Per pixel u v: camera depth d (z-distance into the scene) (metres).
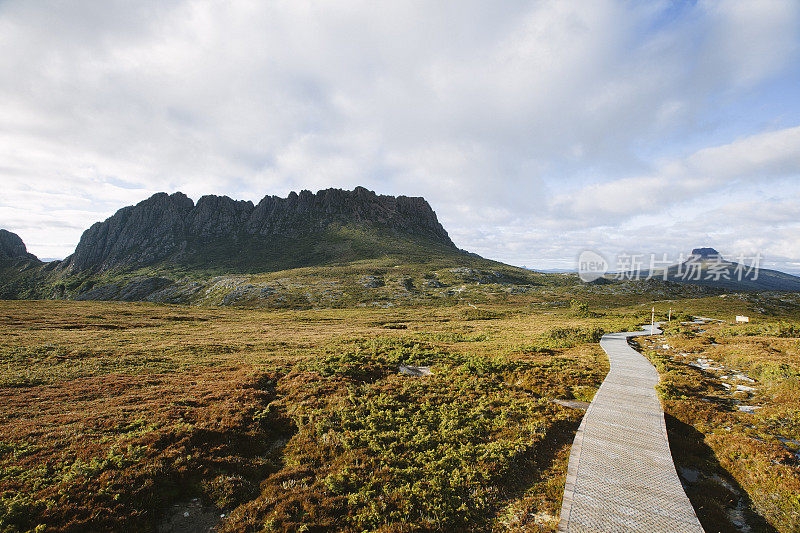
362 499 11.08
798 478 11.29
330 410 17.95
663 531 9.16
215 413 17.14
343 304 170.25
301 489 11.69
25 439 13.85
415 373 25.83
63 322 63.72
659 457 12.84
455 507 10.84
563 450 14.44
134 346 40.50
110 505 10.12
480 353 33.66
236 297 188.75
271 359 33.00
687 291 191.62
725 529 9.62
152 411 17.12
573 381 23.05
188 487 11.53
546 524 9.95
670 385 20.59
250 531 9.83
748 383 22.11
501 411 18.00
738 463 12.77
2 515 9.14
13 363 30.30
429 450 14.11
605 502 10.29
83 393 21.17
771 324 45.91
